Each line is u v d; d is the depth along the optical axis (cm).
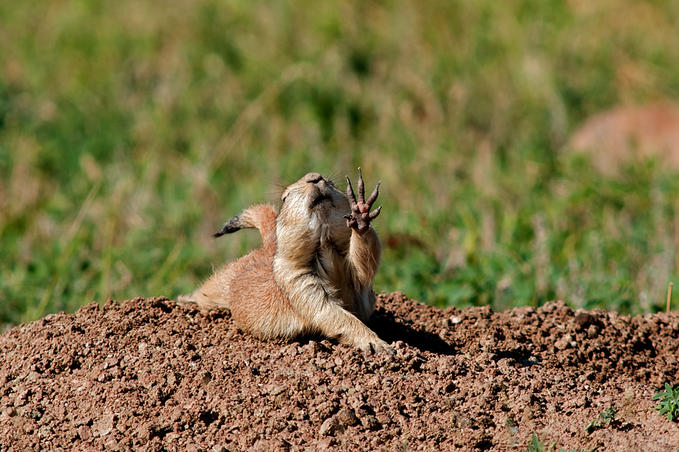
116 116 4981
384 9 5784
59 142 4719
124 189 4062
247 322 2216
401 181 4212
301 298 2105
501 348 2222
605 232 3575
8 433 1894
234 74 5306
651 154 4306
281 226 2111
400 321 2369
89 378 2020
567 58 5450
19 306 3123
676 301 2878
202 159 4456
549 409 1922
